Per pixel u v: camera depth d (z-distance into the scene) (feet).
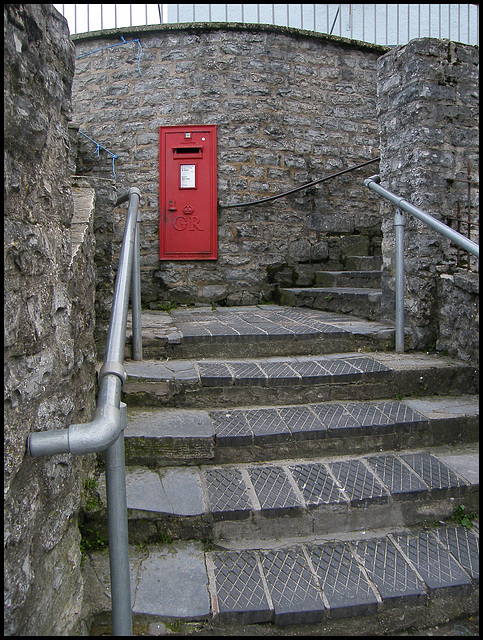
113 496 4.86
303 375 10.59
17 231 4.30
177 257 20.29
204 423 9.21
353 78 21.74
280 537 7.66
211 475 8.36
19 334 4.31
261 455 8.94
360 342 12.94
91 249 8.67
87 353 8.18
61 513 5.33
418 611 6.63
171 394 10.12
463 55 12.89
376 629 6.41
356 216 21.98
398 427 9.52
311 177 21.21
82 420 7.70
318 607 6.36
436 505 8.25
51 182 5.34
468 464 8.99
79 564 5.88
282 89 20.72
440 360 11.91
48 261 5.11
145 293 20.34
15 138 4.34
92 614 6.05
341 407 10.25
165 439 8.56
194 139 20.17
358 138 21.88
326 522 7.81
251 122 20.43
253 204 20.24
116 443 4.86
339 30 26.50
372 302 14.93
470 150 13.07
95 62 20.88
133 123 20.52
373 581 6.83
